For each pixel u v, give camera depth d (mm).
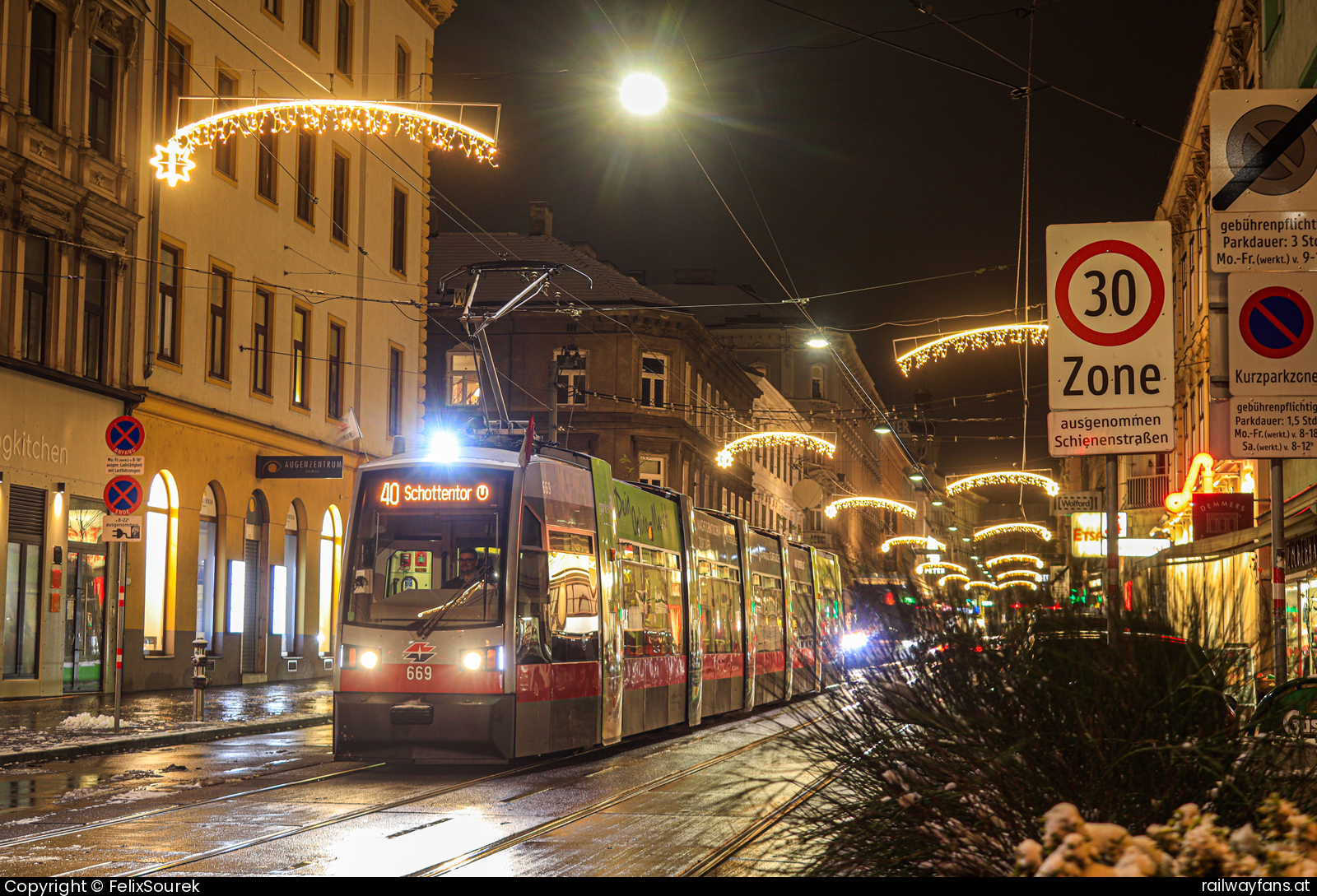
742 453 70562
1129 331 9883
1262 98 10383
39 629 23516
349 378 35438
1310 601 23516
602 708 16641
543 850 9375
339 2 34969
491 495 15109
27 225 23266
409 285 39344
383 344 37531
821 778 6855
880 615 6941
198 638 20203
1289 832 5043
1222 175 10453
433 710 14312
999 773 6145
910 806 6211
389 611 14773
